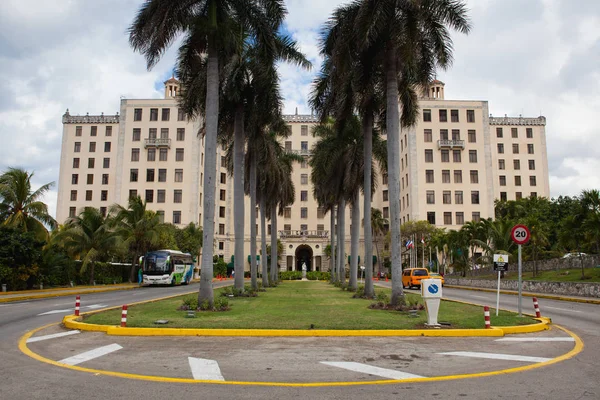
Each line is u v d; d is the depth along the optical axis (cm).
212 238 1652
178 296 2344
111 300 2258
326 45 1922
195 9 1791
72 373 696
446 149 6731
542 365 759
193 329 1105
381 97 2130
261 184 3359
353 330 1110
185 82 2062
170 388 609
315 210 7644
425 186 6650
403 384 634
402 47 1708
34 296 2431
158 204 6644
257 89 2364
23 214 3216
